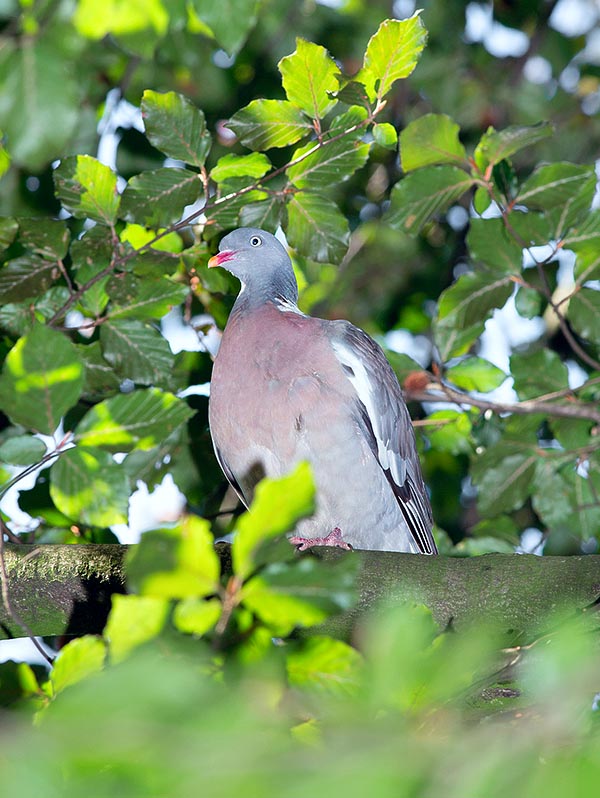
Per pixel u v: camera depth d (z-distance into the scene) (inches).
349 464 335.3
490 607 244.5
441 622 246.8
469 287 360.5
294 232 331.9
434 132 315.6
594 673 118.3
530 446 384.2
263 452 339.0
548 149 587.2
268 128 304.7
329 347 340.2
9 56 217.2
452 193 331.6
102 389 371.6
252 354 338.0
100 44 442.6
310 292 590.2
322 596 148.4
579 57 597.9
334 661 170.7
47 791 107.2
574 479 387.9
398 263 596.4
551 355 383.2
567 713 119.0
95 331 401.7
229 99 520.7
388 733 108.7
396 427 360.5
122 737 105.8
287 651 171.6
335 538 331.9
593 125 588.1
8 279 336.2
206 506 449.7
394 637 146.2
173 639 155.9
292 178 318.3
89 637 182.1
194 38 468.1
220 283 396.8
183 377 403.5
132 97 482.6
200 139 308.2
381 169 583.2
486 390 399.5
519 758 99.2
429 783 95.7
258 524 139.4
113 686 114.3
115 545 267.0
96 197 317.4
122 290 335.9
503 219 345.1
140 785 107.7
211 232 342.3
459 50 577.9
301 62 285.0
